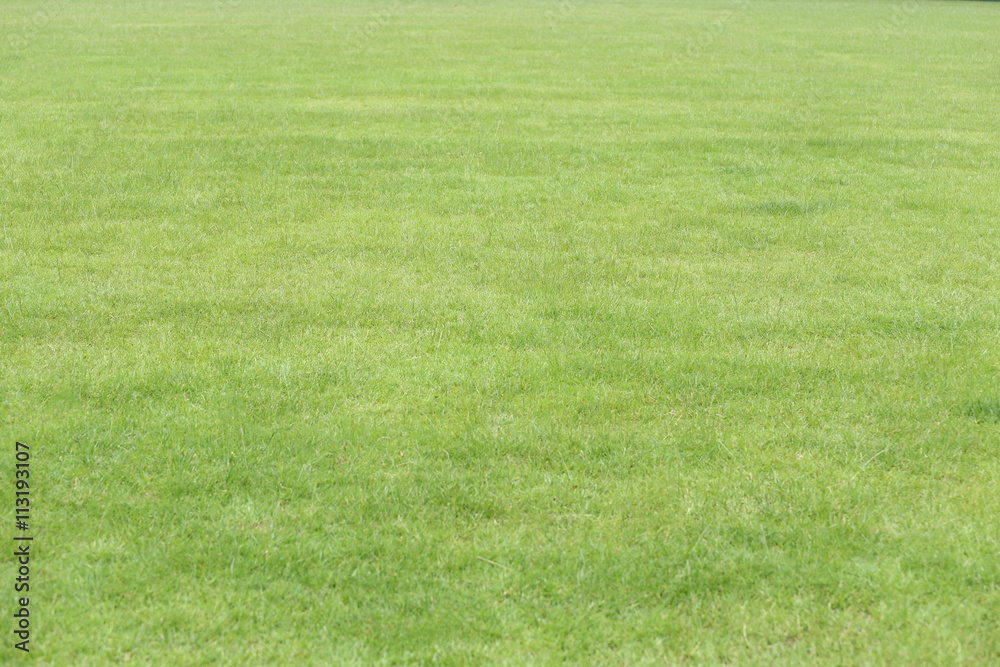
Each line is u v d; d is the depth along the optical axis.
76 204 10.80
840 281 8.97
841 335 7.77
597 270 9.06
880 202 11.56
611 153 13.81
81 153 13.13
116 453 5.80
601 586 4.79
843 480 5.69
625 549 5.05
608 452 5.98
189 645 4.38
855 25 32.56
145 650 4.36
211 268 8.93
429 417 6.34
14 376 6.68
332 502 5.41
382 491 5.50
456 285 8.62
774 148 14.32
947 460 5.93
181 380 6.68
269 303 8.12
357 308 8.04
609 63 22.86
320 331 7.59
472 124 15.68
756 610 4.66
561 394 6.66
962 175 12.97
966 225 10.66
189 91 18.22
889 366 7.17
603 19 33.22
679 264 9.30
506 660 4.35
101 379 6.67
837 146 14.58
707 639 4.49
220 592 4.70
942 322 8.02
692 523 5.27
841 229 10.47
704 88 19.64
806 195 11.87
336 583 4.79
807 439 6.14
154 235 9.83
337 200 11.23
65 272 8.77
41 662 4.26
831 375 7.03
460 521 5.27
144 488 5.48
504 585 4.79
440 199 11.34
